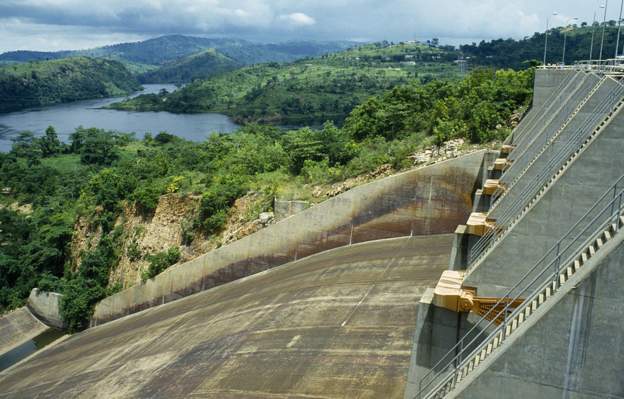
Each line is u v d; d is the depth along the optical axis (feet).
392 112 239.09
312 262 163.94
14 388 167.32
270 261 182.09
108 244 233.14
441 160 186.09
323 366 102.42
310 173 205.67
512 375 47.47
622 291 43.06
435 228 166.50
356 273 141.49
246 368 110.93
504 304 77.15
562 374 45.98
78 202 274.16
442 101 228.22
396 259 143.64
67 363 168.45
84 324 213.46
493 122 194.59
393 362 97.66
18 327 220.84
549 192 80.94
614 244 42.96
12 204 391.65
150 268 204.33
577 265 49.44
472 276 84.33
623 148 76.69
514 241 83.05
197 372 117.70
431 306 78.64
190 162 284.82
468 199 162.30
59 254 255.50
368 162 196.44
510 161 143.43
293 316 126.31
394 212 169.68
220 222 203.72
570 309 44.80
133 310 203.31
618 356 44.14
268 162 235.81
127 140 556.10
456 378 55.16
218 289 181.98
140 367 135.03
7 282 245.45
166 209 222.07
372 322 112.88
